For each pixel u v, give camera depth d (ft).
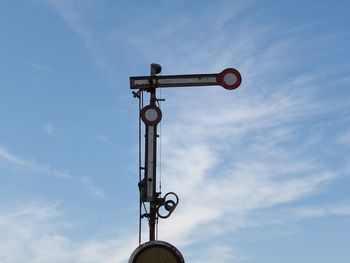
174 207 47.11
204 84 49.06
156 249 41.37
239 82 49.08
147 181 47.11
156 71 49.34
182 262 41.27
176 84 48.98
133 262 41.04
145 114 47.93
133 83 49.01
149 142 47.60
